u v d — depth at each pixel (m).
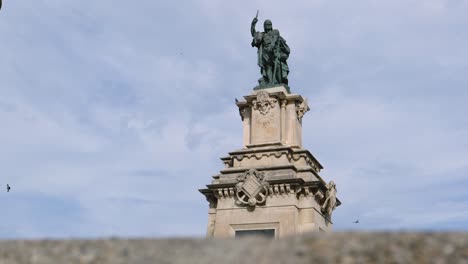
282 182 38.28
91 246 18.11
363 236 17.20
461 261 14.73
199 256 16.66
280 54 45.75
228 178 40.34
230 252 16.94
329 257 15.58
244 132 43.28
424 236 16.88
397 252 15.59
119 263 16.23
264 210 38.44
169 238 19.30
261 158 40.78
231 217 39.09
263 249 16.94
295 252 16.20
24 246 18.27
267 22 46.84
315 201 39.00
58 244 18.50
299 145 43.28
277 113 42.31
